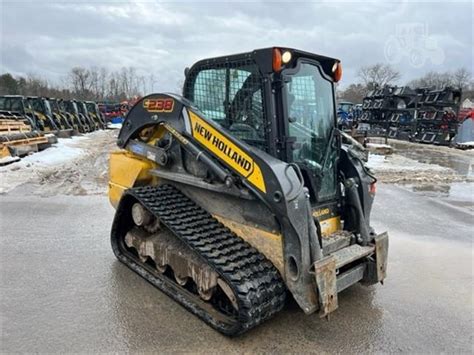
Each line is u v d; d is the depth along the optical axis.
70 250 4.80
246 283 2.92
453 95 19.55
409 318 3.50
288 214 2.86
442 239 5.64
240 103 3.45
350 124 22.25
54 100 19.11
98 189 8.13
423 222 6.48
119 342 3.01
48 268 4.28
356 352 2.99
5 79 53.34
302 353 2.96
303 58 3.45
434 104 20.14
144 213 3.92
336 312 3.55
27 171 9.80
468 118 21.16
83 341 3.02
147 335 3.11
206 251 3.14
